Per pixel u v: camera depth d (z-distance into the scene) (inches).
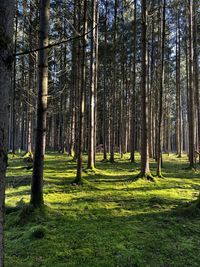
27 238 198.8
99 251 176.9
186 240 198.4
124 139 1261.1
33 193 268.5
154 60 995.9
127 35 975.6
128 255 171.2
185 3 797.9
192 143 683.4
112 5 888.3
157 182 456.1
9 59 76.2
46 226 226.7
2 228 76.0
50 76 1015.6
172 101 1689.2
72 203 309.9
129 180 469.4
